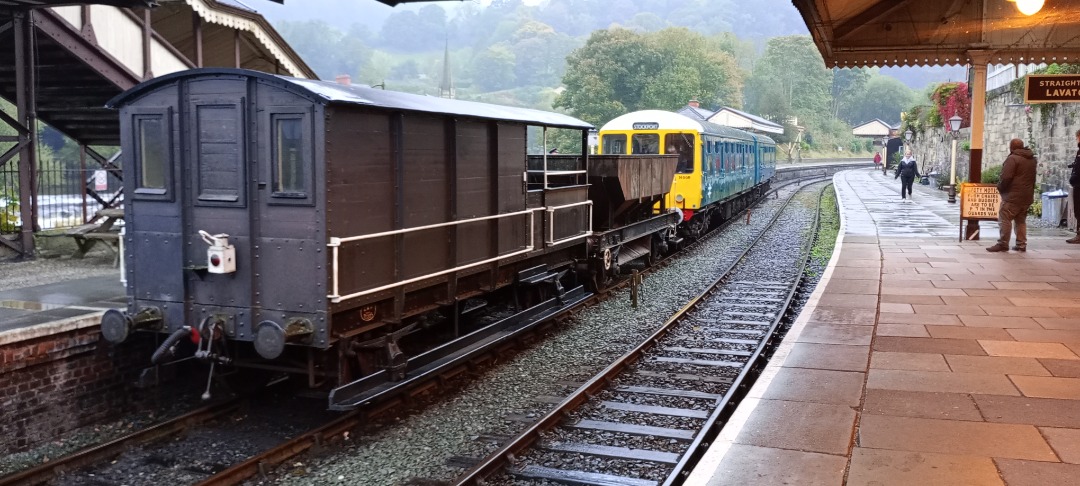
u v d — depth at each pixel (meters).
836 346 7.70
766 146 34.84
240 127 6.97
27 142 12.23
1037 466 4.67
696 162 19.50
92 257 12.59
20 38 11.83
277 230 6.93
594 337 10.44
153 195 7.38
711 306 12.22
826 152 91.25
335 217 6.84
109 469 6.52
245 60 19.42
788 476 4.63
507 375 8.76
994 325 8.45
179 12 15.83
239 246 7.08
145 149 7.47
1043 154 22.19
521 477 6.04
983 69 15.00
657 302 12.64
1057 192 18.95
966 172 33.66
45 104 14.72
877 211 23.97
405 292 7.84
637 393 8.05
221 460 6.71
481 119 8.99
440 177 8.38
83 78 13.73
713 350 9.63
